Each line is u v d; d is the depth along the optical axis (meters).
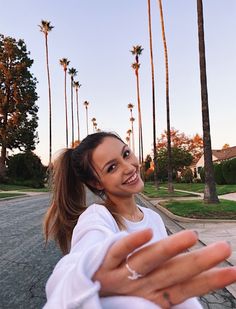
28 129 46.62
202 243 6.52
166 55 25.52
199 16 14.33
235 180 33.72
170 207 12.96
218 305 3.61
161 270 0.46
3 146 45.22
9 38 45.69
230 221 9.83
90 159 0.95
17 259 5.80
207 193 13.20
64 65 57.97
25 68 45.25
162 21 25.72
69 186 1.23
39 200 22.64
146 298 0.46
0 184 43.88
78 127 73.06
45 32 44.84
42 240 7.61
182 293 0.47
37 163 48.03
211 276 0.47
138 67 43.69
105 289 0.46
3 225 10.31
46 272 4.95
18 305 3.68
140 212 1.04
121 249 0.44
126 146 0.97
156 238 0.98
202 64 14.03
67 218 1.23
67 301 0.45
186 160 60.75
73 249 0.60
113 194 0.96
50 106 44.94
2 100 44.62
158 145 66.44
